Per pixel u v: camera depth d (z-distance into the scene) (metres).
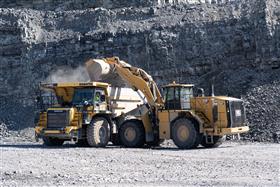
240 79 45.53
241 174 17.69
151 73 49.78
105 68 35.31
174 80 49.03
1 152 27.69
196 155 25.58
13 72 56.31
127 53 51.41
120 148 32.19
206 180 16.23
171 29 51.41
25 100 53.44
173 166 20.58
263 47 46.38
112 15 58.59
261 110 39.00
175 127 31.75
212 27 50.06
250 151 27.30
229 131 30.64
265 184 15.07
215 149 29.80
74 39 54.50
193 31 50.34
